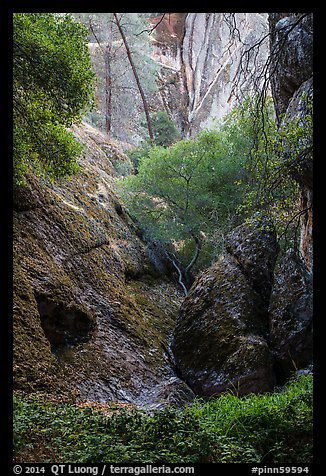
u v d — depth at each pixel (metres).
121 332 12.74
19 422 5.89
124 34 25.56
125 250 16.53
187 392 11.30
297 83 10.15
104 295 13.30
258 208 9.20
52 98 9.09
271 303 12.20
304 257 11.73
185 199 17.31
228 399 8.23
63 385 9.63
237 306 12.37
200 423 6.40
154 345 13.34
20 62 8.57
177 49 32.62
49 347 9.96
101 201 17.11
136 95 28.33
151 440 5.67
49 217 12.77
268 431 5.88
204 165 16.77
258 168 8.78
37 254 11.28
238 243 13.25
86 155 19.12
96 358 11.20
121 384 11.06
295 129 7.71
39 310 10.36
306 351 11.47
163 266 18.47
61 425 6.16
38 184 13.13
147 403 10.84
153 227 17.91
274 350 11.70
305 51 9.85
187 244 19.25
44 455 5.42
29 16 8.75
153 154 17.81
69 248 12.91
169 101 31.08
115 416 6.57
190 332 12.64
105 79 25.02
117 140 24.23
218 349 11.92
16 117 9.08
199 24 32.62
